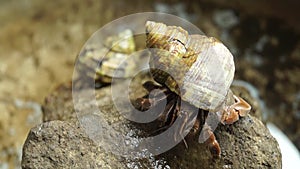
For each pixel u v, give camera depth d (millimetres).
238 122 247
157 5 386
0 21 389
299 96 346
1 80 364
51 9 393
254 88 348
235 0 382
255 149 243
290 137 332
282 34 368
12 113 348
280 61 359
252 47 365
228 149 244
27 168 237
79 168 237
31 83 361
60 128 243
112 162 242
